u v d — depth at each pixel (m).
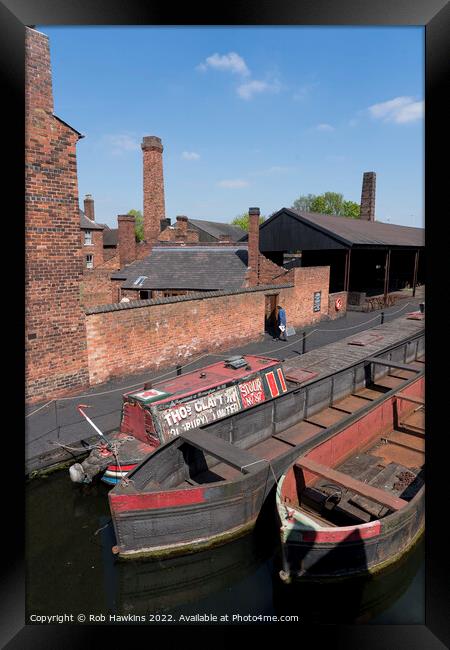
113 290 25.41
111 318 12.79
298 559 5.89
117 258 36.69
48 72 10.66
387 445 9.84
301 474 7.61
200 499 6.59
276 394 10.18
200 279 22.75
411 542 6.59
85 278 24.34
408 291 34.28
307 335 20.02
